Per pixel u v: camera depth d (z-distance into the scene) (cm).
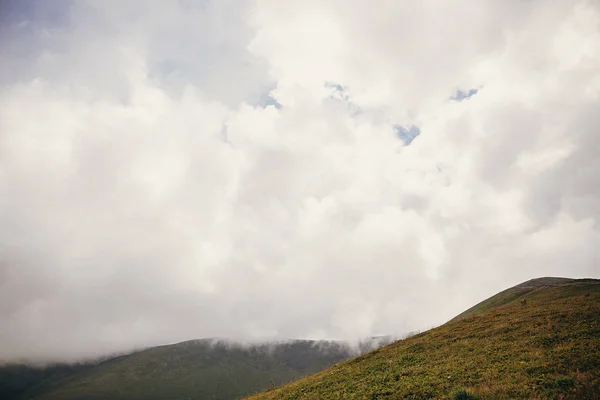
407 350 3906
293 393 3250
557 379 1934
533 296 5988
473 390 2009
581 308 3753
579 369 2117
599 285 5281
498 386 2038
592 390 1761
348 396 2572
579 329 2977
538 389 1905
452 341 3772
